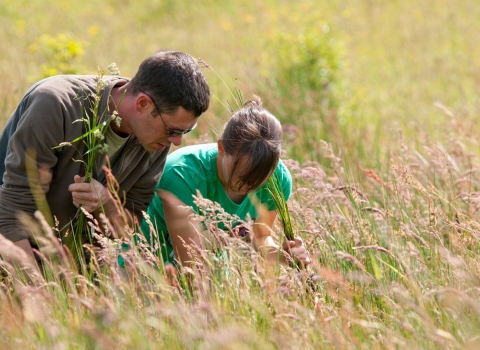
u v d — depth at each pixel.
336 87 13.43
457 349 4.45
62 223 5.64
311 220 5.97
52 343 4.41
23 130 5.09
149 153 5.62
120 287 4.86
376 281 5.25
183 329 4.46
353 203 6.44
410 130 11.50
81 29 21.06
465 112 11.44
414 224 6.33
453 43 19.00
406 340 4.49
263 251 5.64
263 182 5.35
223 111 11.41
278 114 10.93
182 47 18.66
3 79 12.03
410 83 15.45
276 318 4.59
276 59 14.04
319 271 5.18
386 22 21.62
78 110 5.23
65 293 5.05
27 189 5.28
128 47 18.61
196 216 5.29
